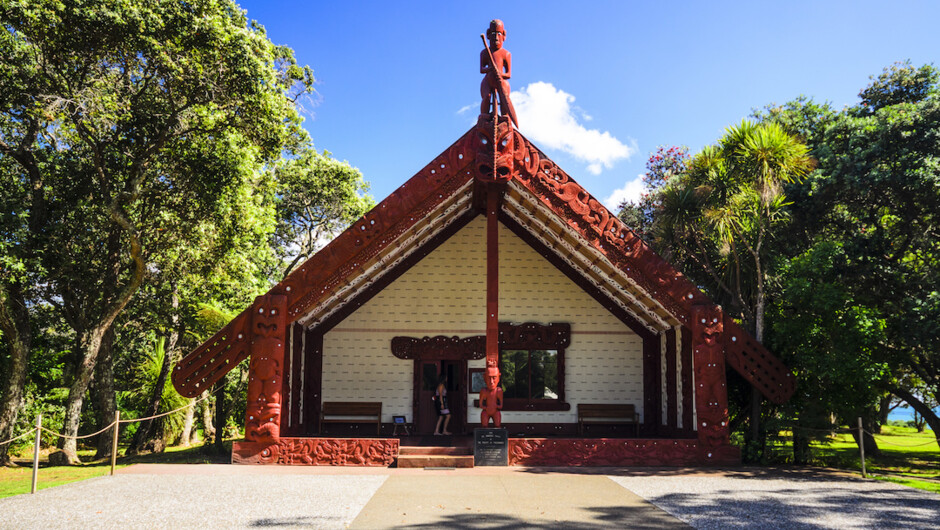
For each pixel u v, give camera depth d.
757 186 14.06
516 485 10.23
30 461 17.25
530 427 17.44
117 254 18.55
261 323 12.59
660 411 17.34
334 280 13.02
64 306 19.86
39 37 14.50
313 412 16.89
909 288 17.33
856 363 12.95
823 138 20.00
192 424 25.98
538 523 7.42
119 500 8.72
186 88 16.09
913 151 17.06
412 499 8.92
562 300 17.97
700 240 17.59
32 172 17.48
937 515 8.15
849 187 17.92
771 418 13.85
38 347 21.70
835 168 18.44
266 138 17.73
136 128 17.16
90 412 23.78
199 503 8.51
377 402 17.12
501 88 13.23
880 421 27.95
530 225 17.02
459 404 17.44
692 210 15.37
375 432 17.05
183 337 24.69
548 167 13.39
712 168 15.20
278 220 30.62
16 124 17.34
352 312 17.56
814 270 14.18
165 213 16.69
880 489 10.23
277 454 12.37
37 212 17.44
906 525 7.55
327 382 17.23
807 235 20.47
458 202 15.70
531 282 18.00
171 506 8.29
